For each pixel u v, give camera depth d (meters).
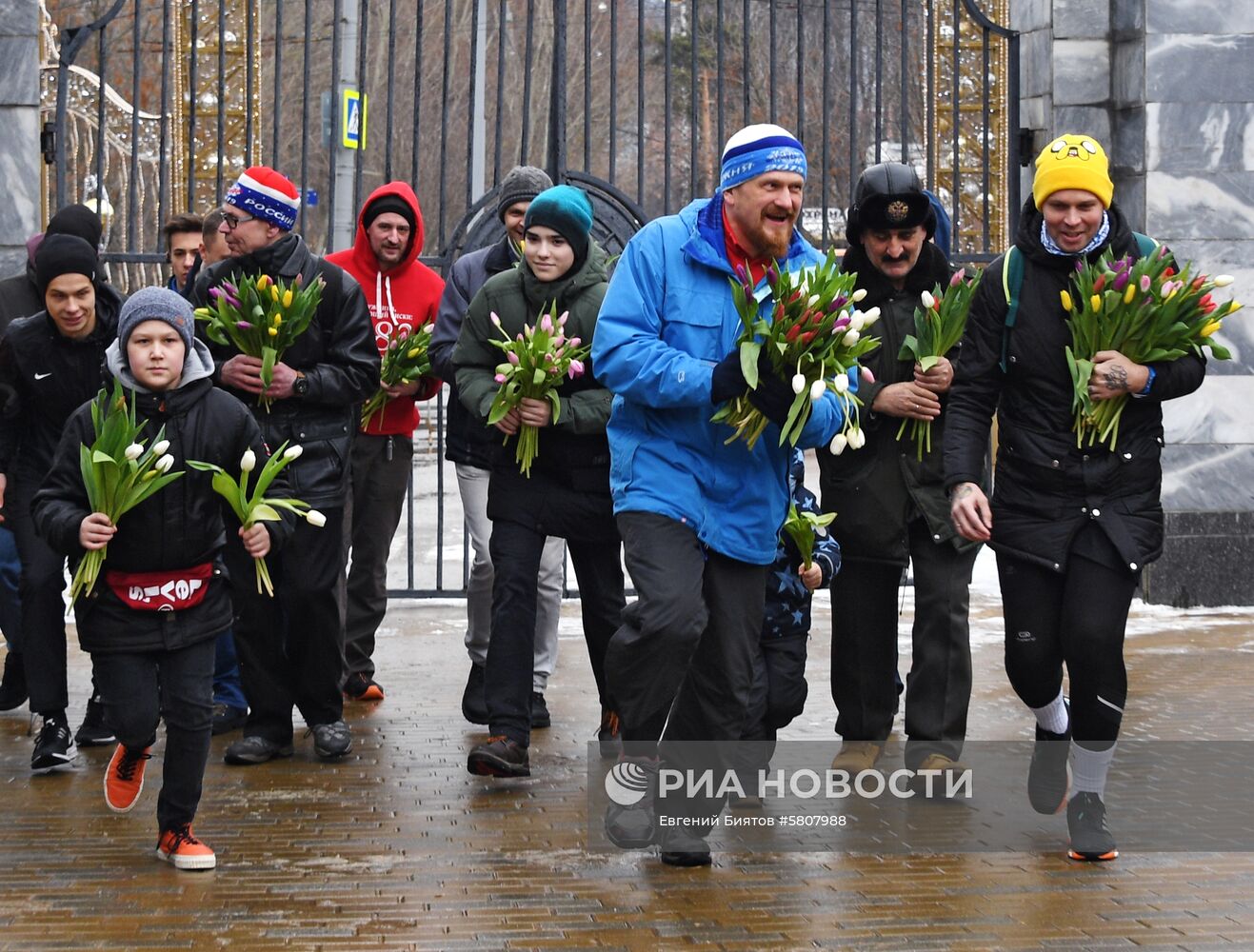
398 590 10.80
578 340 6.25
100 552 5.22
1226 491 10.95
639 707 5.14
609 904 4.93
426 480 20.06
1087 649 5.33
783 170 5.10
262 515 5.35
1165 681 8.57
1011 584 5.59
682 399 5.01
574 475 6.35
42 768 6.68
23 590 6.68
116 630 5.31
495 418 6.20
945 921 4.78
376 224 8.13
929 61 11.16
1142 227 10.89
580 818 5.94
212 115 14.20
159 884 5.13
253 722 6.87
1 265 10.21
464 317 6.73
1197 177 10.84
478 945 4.55
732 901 4.97
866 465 6.21
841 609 6.38
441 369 7.27
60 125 10.34
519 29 29.48
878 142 10.56
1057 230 5.47
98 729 7.18
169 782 5.34
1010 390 5.62
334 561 6.77
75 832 5.77
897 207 6.03
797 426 5.00
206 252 7.87
